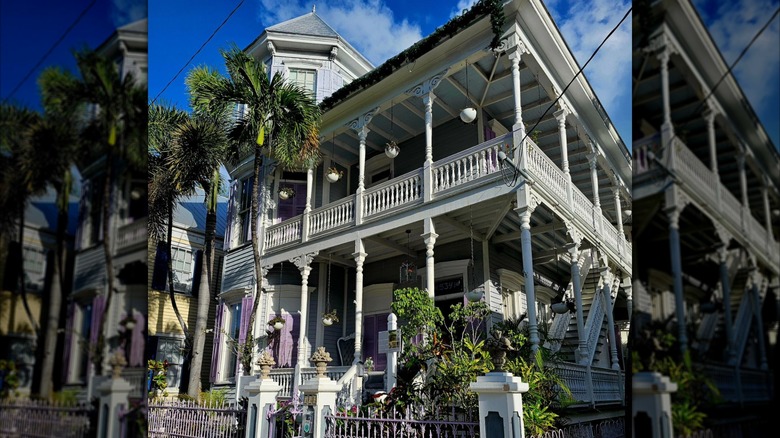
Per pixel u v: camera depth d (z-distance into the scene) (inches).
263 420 265.1
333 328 562.6
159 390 537.3
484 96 478.6
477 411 249.3
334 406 268.5
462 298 467.8
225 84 464.1
